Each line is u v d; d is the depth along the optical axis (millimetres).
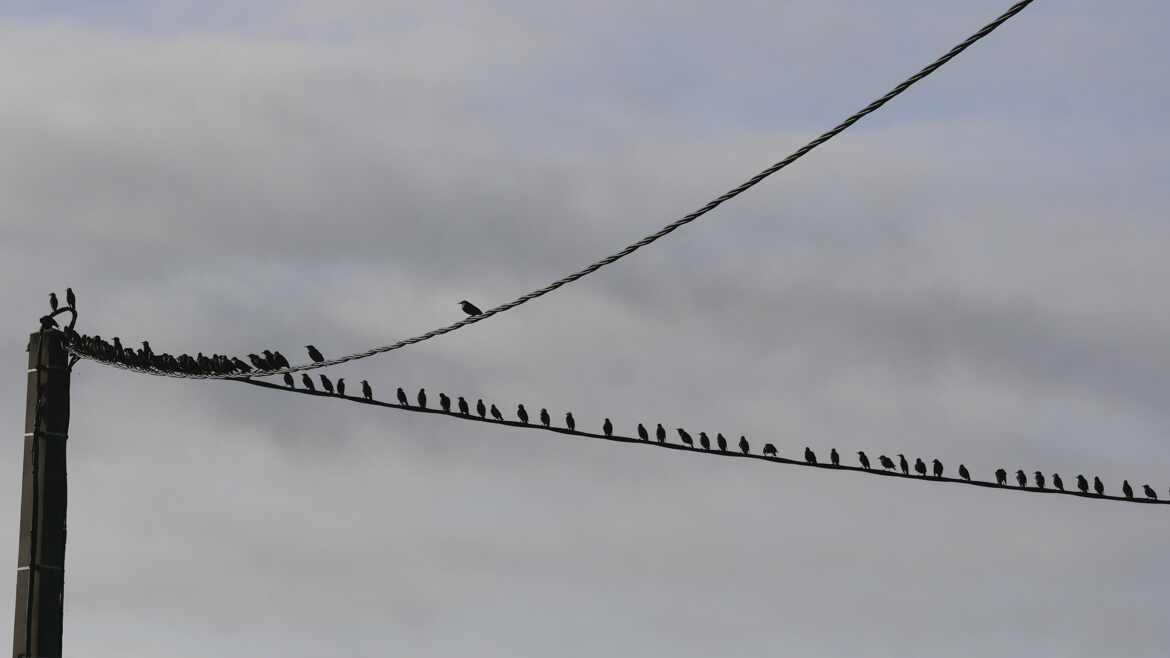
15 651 33938
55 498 34719
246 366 39281
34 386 35250
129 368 37219
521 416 39938
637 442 40375
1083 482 49250
